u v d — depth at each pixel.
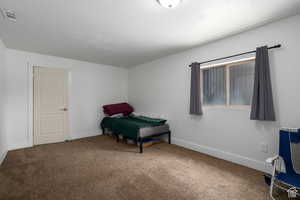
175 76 3.58
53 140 3.81
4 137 2.89
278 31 2.04
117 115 4.46
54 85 3.83
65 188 1.82
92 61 4.33
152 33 2.48
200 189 1.81
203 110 3.01
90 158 2.76
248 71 2.48
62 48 3.21
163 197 1.66
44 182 1.95
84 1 1.65
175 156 2.85
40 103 3.64
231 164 2.47
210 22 2.12
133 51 3.43
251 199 1.63
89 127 4.43
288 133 1.73
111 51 3.43
